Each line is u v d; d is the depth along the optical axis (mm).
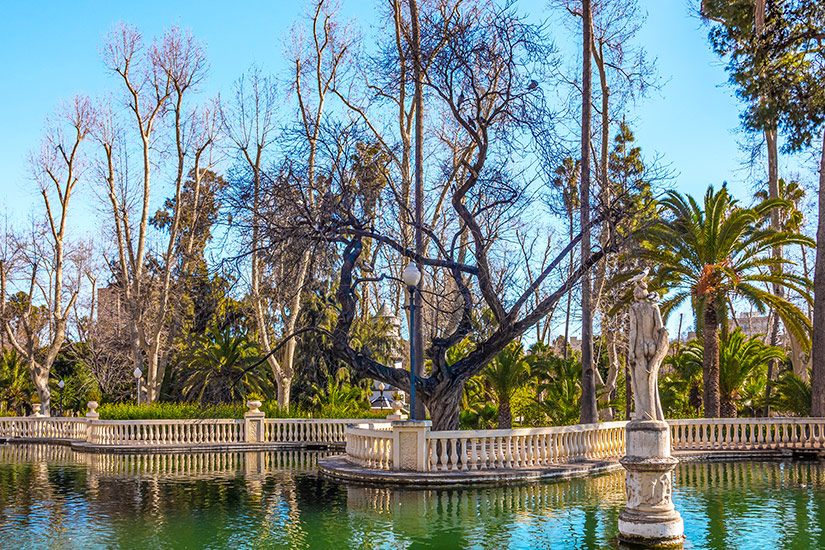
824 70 26453
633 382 11234
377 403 42906
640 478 10859
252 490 16625
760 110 26219
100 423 28859
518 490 16062
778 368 40781
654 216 22234
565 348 40469
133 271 38875
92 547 11000
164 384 43594
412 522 12727
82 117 41688
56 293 41500
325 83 34281
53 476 19734
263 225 21250
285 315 33844
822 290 25656
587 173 21891
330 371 40938
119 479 18953
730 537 11141
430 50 21484
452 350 34812
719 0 27188
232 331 36531
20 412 49656
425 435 17469
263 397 37688
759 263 26266
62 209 41750
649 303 11297
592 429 20094
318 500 15086
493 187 21969
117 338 50906
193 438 28688
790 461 22125
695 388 34406
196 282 35938
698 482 17172
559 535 11531
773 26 26547
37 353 50969
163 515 13547
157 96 37719
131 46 38125
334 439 29453
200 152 37312
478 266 20641
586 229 20703
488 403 33438
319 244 20531
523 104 21172
